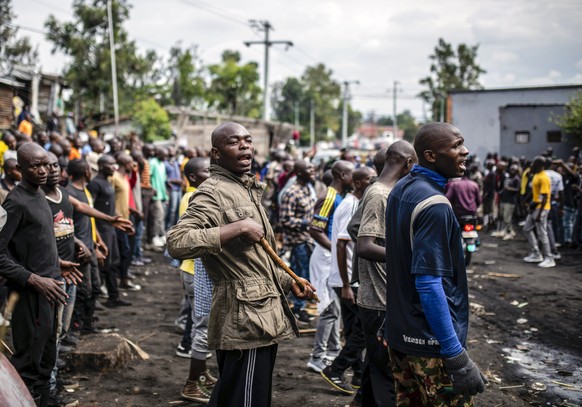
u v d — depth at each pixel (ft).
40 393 13.03
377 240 12.73
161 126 95.96
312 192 23.88
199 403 15.03
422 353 9.40
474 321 23.24
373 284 12.87
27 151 12.66
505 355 19.35
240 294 10.43
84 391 15.44
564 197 41.47
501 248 43.06
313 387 16.14
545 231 35.29
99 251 19.45
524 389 16.52
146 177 36.22
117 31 109.19
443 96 208.13
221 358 10.82
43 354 13.25
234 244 10.48
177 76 140.46
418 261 9.07
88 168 19.17
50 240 13.12
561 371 17.92
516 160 51.62
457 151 9.67
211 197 10.64
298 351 19.42
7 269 12.23
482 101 81.15
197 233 9.98
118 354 17.20
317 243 17.63
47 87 75.77
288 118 305.53
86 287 18.21
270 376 10.80
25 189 12.82
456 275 9.42
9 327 17.92
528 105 78.23
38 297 12.71
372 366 12.70
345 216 15.44
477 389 9.04
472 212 29.60
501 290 28.78
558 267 34.83
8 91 60.59
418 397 10.11
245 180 11.14
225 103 160.97
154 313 23.85
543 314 24.34
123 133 95.35
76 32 109.40
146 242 40.16
